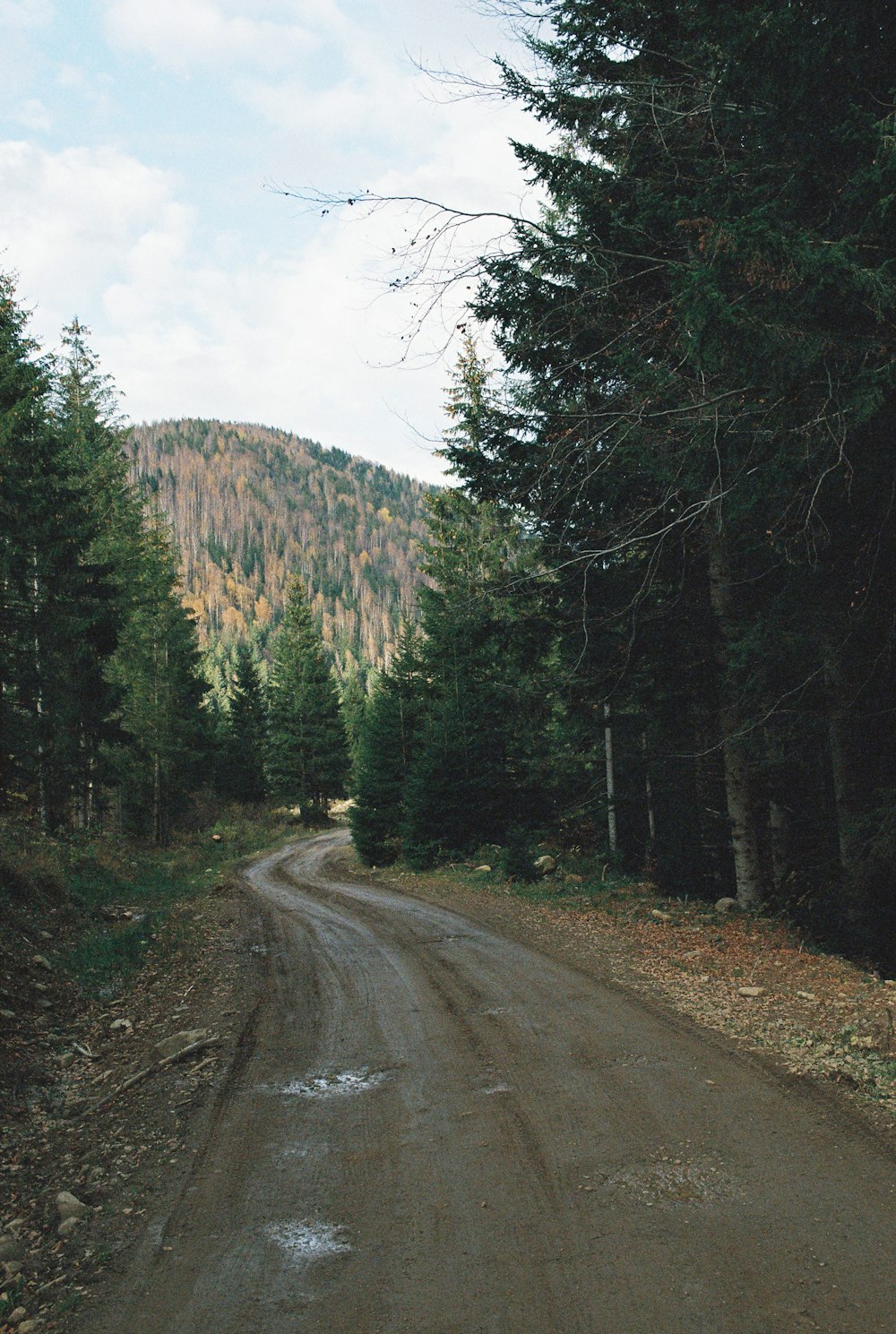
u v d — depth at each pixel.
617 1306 3.84
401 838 32.94
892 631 10.34
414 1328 3.80
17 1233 5.08
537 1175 5.25
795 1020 8.22
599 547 12.15
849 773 12.39
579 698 17.98
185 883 25.31
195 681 49.75
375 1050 8.23
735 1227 4.45
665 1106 6.22
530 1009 9.34
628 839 25.48
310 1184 5.38
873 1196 4.68
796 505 8.95
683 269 9.05
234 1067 7.95
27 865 15.54
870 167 6.54
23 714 21.44
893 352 6.73
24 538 19.92
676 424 9.38
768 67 7.26
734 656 13.23
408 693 35.00
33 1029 9.22
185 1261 4.56
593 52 11.64
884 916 12.01
